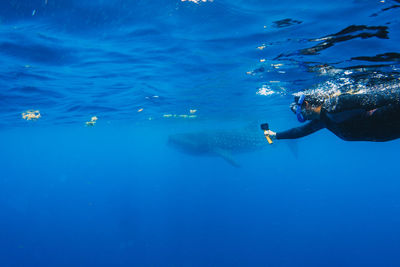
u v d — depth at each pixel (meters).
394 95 1.85
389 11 4.71
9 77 9.46
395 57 6.57
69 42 6.82
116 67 8.90
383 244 21.30
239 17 5.51
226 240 23.59
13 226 36.28
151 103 16.03
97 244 25.45
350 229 25.84
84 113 18.70
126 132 39.31
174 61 8.38
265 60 7.94
